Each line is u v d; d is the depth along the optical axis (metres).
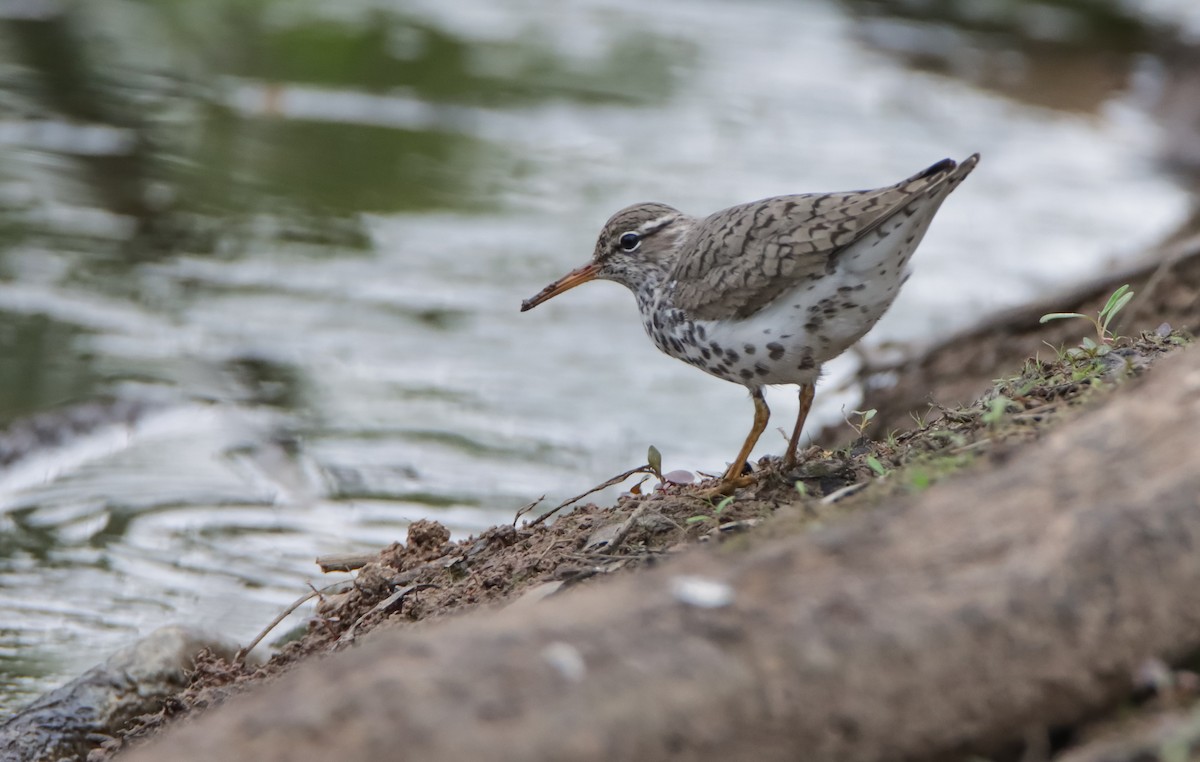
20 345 17.30
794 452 9.25
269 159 24.23
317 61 29.61
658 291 10.16
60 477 14.65
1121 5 38.41
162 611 12.11
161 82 27.44
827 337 8.93
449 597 9.03
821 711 5.42
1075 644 5.64
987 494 6.26
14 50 28.05
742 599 5.77
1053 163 27.48
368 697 5.30
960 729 5.55
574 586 7.97
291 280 19.80
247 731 5.34
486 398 16.83
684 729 5.28
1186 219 23.84
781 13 36.81
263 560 13.10
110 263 19.91
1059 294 15.11
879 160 26.20
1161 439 6.29
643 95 29.36
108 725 10.08
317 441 15.63
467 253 20.95
